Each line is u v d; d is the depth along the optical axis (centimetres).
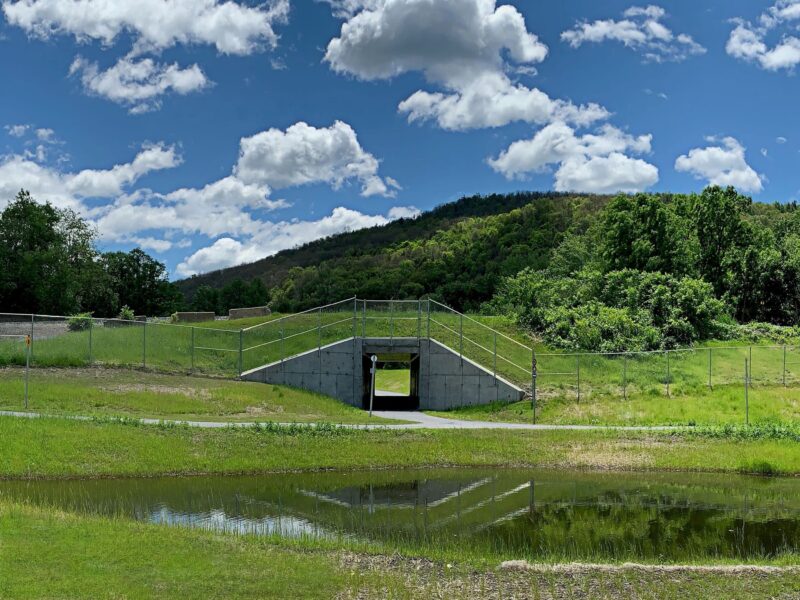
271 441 2712
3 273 7344
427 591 1248
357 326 4294
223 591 1180
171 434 2645
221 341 4341
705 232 7369
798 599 1266
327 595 1202
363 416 3544
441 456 2748
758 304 7244
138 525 1550
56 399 3002
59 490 2117
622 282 5628
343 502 2106
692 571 1389
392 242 19000
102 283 8881
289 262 19988
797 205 14188
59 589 1123
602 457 2780
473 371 4106
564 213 13850
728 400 3809
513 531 1794
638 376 4244
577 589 1284
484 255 11675
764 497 2248
